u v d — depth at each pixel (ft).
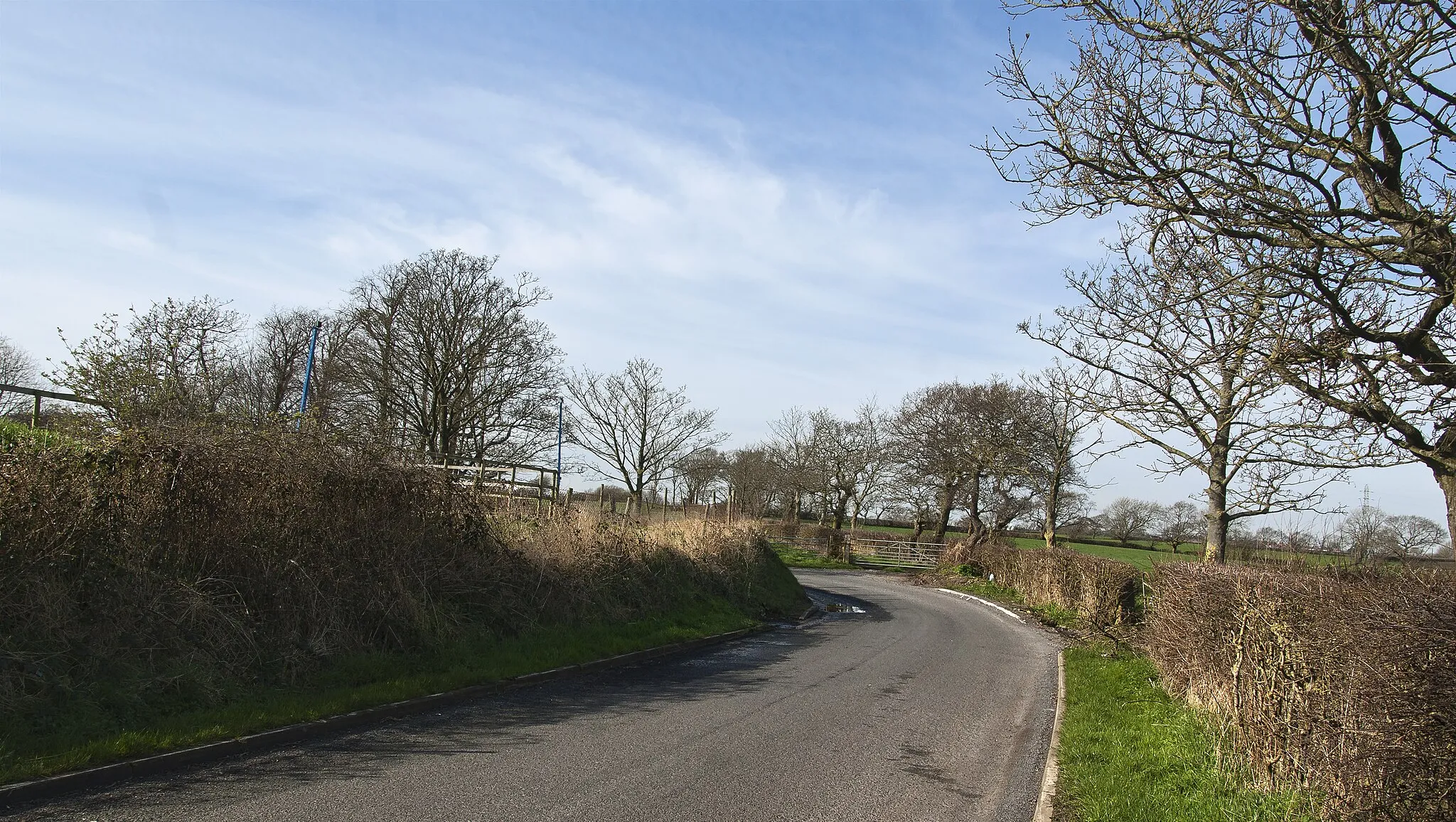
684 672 40.06
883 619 71.31
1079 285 35.76
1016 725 31.37
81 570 25.04
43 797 17.97
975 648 54.19
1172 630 34.96
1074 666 44.91
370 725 25.91
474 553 41.19
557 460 125.90
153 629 25.40
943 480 156.46
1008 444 100.12
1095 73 25.64
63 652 22.86
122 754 20.25
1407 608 15.21
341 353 117.19
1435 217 21.56
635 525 61.16
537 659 37.14
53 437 28.89
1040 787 23.12
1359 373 22.89
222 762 21.22
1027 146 26.81
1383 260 21.84
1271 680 21.31
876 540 167.43
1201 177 24.63
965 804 21.34
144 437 28.78
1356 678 16.60
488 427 120.26
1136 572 60.75
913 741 27.94
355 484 35.14
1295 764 19.93
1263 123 23.43
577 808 19.20
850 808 20.45
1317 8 21.50
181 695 24.21
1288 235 23.44
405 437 43.19
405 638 33.53
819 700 34.37
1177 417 37.68
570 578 46.65
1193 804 20.17
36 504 24.93
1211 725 27.12
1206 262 25.98
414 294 115.14
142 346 53.88
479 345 116.26
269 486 31.73
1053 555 85.81
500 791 20.10
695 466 183.42
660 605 54.65
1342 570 25.40
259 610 29.07
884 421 183.01
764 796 20.95
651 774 22.27
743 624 59.26
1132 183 25.03
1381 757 15.06
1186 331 29.35
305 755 22.21
